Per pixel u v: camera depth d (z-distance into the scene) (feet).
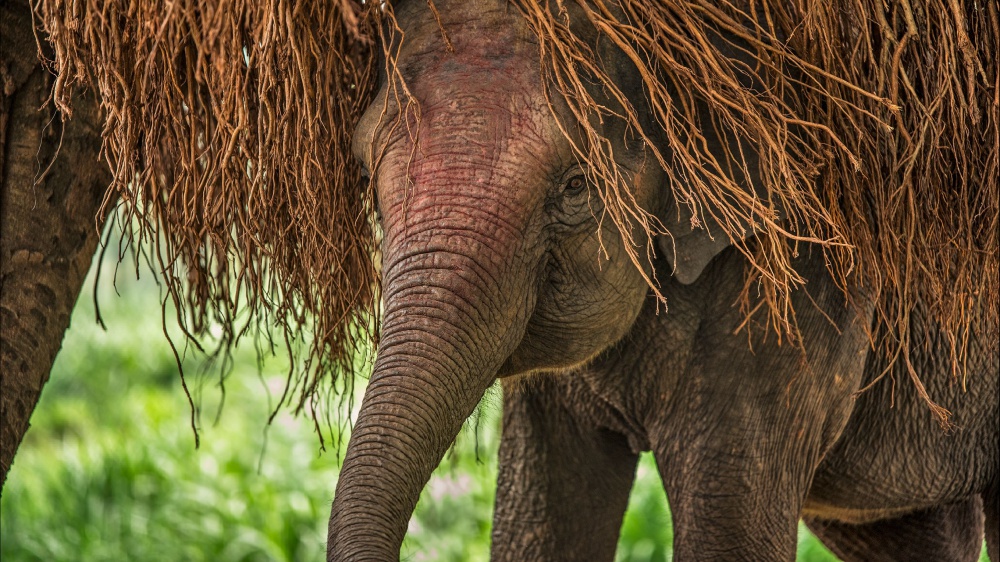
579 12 15.40
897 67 16.16
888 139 16.61
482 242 14.11
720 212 16.48
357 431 13.42
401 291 14.03
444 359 13.78
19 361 16.55
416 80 14.73
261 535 37.93
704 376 18.37
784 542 18.93
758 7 16.69
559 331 15.87
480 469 42.06
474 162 14.26
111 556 37.47
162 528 38.91
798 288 18.02
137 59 15.17
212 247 17.69
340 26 15.76
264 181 16.11
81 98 16.60
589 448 20.85
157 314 75.77
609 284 15.88
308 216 15.97
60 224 16.71
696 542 18.71
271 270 16.71
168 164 17.20
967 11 17.04
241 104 15.03
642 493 39.47
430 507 39.68
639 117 15.76
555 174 14.78
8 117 16.21
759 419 18.38
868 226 17.33
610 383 19.16
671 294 18.10
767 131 15.76
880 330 20.42
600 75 14.94
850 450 21.48
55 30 15.17
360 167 16.38
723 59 15.72
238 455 46.39
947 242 17.53
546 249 15.14
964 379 19.17
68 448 48.85
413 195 14.29
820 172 16.71
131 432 51.31
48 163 16.49
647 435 19.44
